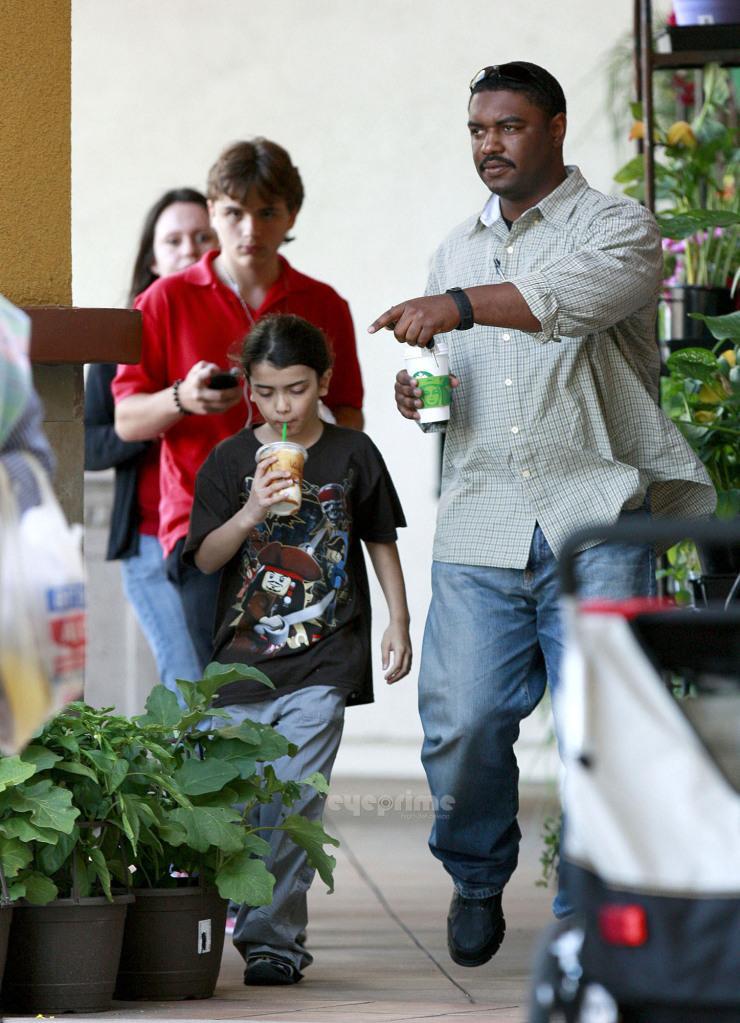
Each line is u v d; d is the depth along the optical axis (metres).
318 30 30.22
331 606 14.89
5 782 11.94
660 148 22.33
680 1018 8.12
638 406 14.65
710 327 15.62
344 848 24.98
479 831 14.91
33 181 15.05
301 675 14.73
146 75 30.48
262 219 18.08
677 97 21.61
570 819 8.20
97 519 26.92
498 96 14.30
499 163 14.37
